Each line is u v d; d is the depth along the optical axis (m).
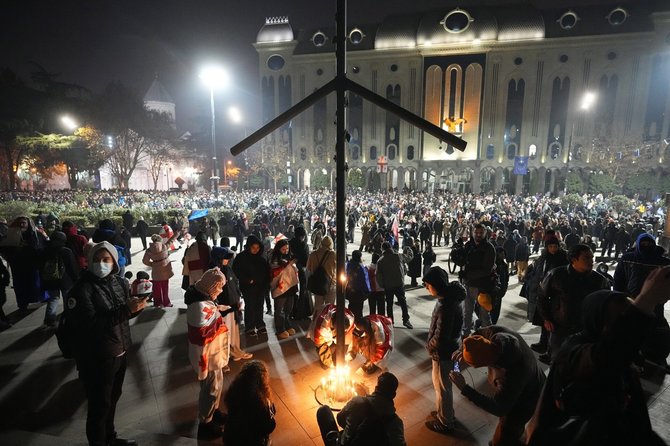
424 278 3.67
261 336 6.36
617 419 1.43
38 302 7.93
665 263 4.72
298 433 3.83
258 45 60.94
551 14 53.56
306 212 24.38
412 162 57.91
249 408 2.60
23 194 38.78
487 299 4.98
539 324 4.58
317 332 4.98
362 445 2.31
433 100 56.16
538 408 1.69
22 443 3.55
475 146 55.47
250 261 6.11
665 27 47.03
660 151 43.88
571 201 33.56
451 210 28.39
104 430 3.32
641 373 4.70
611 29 49.97
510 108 54.09
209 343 3.71
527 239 18.47
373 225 17.27
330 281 6.55
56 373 4.98
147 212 21.34
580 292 3.76
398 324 7.67
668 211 10.80
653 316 1.31
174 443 3.64
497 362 2.46
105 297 3.33
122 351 3.42
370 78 58.16
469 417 4.09
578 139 51.50
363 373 5.05
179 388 4.72
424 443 3.67
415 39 56.41
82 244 7.28
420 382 4.87
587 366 1.44
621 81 49.53
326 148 59.88
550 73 52.03
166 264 8.04
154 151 58.94
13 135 42.31
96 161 51.25
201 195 37.81
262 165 61.78
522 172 51.00
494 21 53.03
